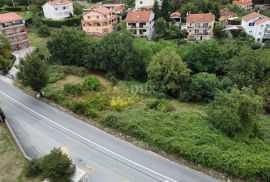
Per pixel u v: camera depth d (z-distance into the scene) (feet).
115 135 107.24
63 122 118.52
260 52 162.30
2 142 104.83
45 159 82.02
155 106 124.47
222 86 143.84
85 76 171.32
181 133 99.40
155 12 279.28
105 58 168.25
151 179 86.43
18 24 214.69
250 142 95.66
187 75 145.59
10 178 87.76
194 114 115.14
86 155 98.27
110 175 89.04
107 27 256.11
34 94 144.25
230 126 97.45
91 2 359.46
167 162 92.17
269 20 242.17
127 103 127.44
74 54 179.11
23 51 212.64
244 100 98.94
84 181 85.81
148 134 99.76
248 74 146.30
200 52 170.30
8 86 155.22
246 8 314.35
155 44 187.52
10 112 129.29
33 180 85.40
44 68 134.51
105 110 122.11
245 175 81.61
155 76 147.95
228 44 199.82
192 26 252.83
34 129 114.93
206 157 87.15
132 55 164.66
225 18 279.49
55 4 280.51
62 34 181.16
